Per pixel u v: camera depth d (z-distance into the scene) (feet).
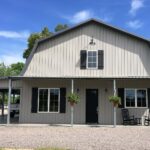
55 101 67.97
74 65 68.44
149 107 67.10
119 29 68.08
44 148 33.50
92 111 67.72
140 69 67.62
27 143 37.81
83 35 69.41
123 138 43.06
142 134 48.06
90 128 57.52
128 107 67.31
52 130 53.72
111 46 68.69
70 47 69.05
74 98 61.26
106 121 66.95
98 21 68.59
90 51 68.85
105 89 67.82
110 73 67.67
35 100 67.82
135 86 67.87
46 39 69.31
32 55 68.95
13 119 80.48
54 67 68.49
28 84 68.39
